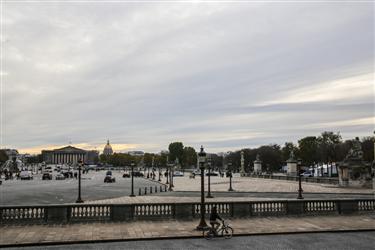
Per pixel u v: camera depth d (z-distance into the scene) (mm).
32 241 24156
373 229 28406
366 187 71625
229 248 22875
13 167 199250
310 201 34219
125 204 30984
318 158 148125
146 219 31344
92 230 27531
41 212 29828
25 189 73562
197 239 25484
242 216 32844
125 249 22703
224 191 66750
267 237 26125
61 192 66000
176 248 22906
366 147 139750
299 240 25141
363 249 22609
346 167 74625
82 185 89062
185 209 32094
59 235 25859
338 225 29688
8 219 29250
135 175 152875
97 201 48969
